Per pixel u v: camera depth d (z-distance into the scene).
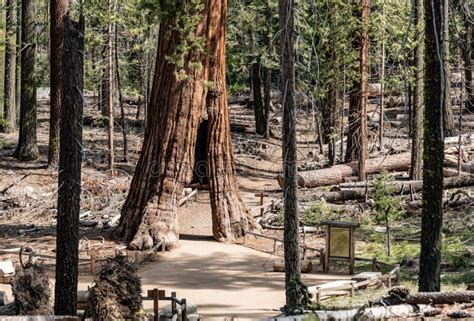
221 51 27.73
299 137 51.66
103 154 43.75
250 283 22.38
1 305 18.28
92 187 35.38
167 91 27.09
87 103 58.47
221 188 27.91
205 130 30.77
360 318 16.41
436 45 17.45
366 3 38.59
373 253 26.30
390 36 39.38
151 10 26.67
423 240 18.08
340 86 43.34
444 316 17.06
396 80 38.59
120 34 40.25
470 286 19.02
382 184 26.25
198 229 29.62
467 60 51.72
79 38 15.62
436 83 17.78
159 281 22.50
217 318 18.52
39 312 15.92
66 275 15.67
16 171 38.25
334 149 42.34
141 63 44.78
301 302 18.03
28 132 41.00
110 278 15.37
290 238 18.34
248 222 28.38
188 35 26.69
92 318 15.35
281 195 36.97
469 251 25.33
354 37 38.91
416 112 35.94
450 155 39.22
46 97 68.00
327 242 23.84
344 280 21.97
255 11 44.66
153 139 27.20
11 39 45.03
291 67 18.56
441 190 18.00
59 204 15.68
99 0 37.53
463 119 52.56
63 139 15.62
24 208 32.53
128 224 26.98
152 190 26.88
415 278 22.33
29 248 24.59
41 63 50.97
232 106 69.75
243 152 48.28
